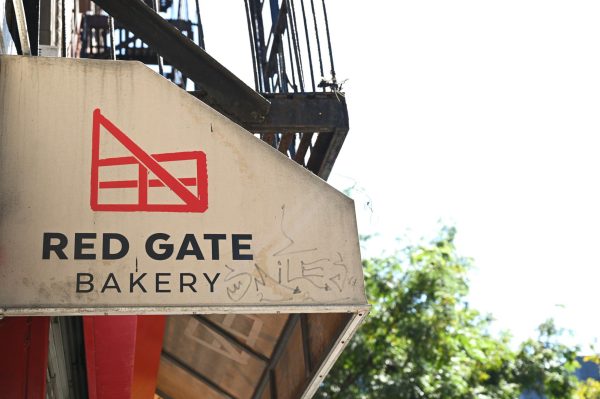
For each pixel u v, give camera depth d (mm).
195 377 5781
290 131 4250
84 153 3137
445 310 14695
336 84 4371
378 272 15164
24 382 3490
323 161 4531
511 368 16656
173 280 2969
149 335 5133
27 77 3227
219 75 3754
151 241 3021
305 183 3236
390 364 14461
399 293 14844
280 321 4770
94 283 2904
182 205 3115
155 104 3268
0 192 3000
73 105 3215
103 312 2855
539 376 16469
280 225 3150
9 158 3068
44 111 3182
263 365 5211
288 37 4969
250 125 4039
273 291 3029
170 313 2908
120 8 3656
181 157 3197
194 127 3256
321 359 3654
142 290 2928
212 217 3113
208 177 3184
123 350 4906
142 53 8164
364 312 3070
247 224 3129
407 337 14438
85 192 3064
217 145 3242
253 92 3771
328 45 4465
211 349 5406
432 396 13883
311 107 4273
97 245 2975
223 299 2975
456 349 14734
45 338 3584
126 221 3041
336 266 3115
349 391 14109
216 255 3049
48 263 2904
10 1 4172
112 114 3225
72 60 3287
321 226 3174
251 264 3059
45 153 3105
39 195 3023
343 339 3361
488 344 15906
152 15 3678
